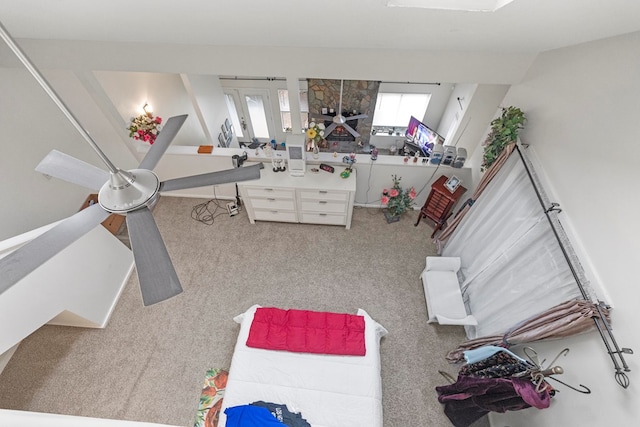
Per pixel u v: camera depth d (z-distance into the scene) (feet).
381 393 9.63
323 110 16.92
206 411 10.23
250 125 20.70
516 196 9.20
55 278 10.07
